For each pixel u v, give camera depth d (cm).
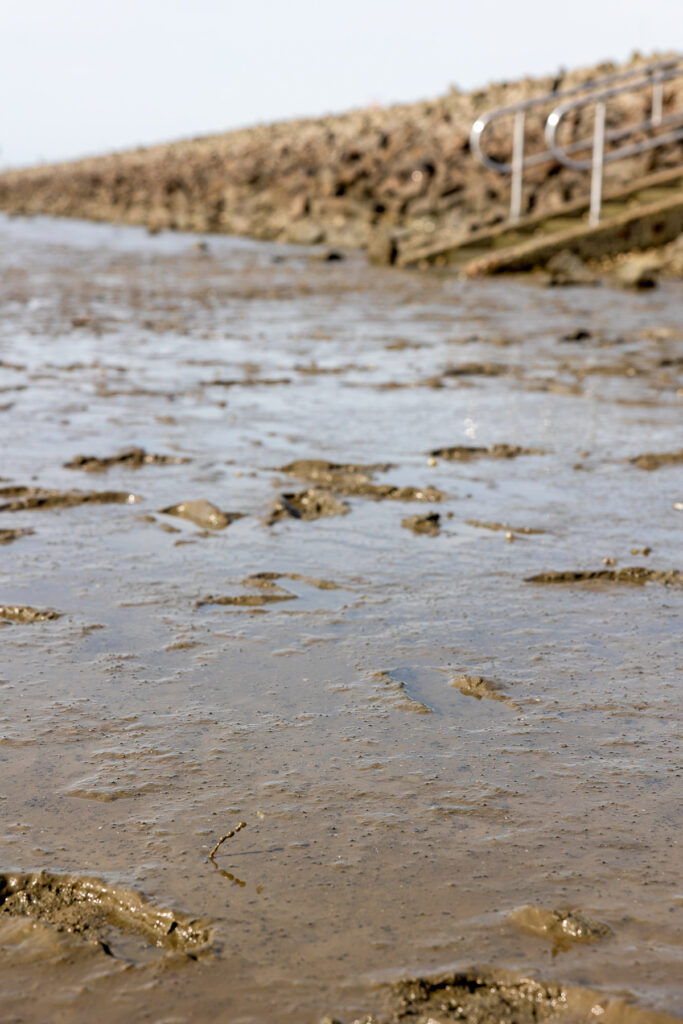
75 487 439
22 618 307
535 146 1941
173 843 198
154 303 1116
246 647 290
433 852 196
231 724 246
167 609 316
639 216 1403
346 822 206
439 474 473
